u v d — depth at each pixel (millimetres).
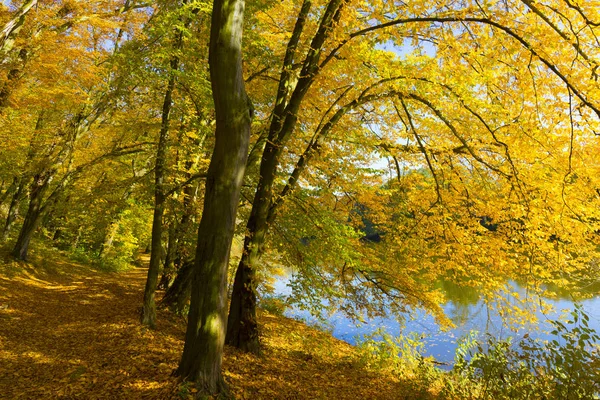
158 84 8141
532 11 5641
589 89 5125
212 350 4336
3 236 14648
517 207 7121
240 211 9930
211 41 4461
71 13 9867
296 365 7258
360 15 8000
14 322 7547
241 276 7258
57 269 14773
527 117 6781
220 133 4441
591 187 6266
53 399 4336
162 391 4188
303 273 8891
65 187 12812
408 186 9086
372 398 6129
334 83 8555
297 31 7754
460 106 7438
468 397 5375
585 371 3646
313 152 7594
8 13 8242
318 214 8789
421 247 8969
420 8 6113
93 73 9992
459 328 13062
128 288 13094
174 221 9727
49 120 13516
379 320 14992
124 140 10945
